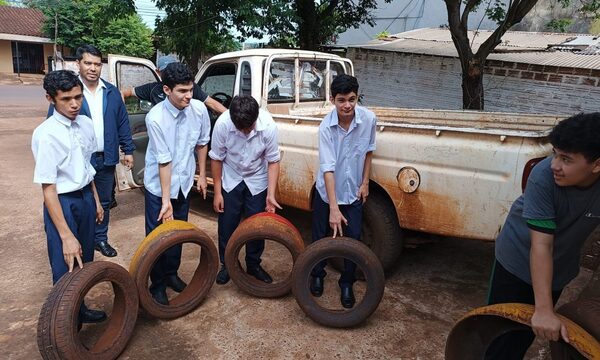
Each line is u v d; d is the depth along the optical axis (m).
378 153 2.96
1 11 27.28
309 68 4.43
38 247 3.81
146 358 2.40
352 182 2.80
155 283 2.88
